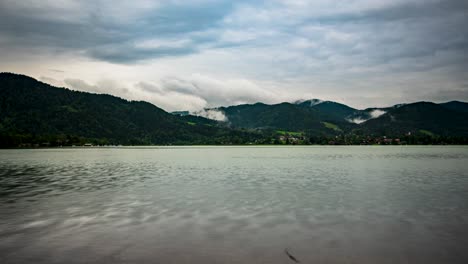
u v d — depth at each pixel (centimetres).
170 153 14650
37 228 1898
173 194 3038
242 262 1391
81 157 10612
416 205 2494
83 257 1452
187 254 1477
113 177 4578
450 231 1802
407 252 1492
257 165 6850
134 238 1700
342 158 9469
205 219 2073
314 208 2388
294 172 5212
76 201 2706
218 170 5662
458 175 4662
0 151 17025
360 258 1426
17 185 3741
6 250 1542
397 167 6116
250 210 2325
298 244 1598
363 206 2458
